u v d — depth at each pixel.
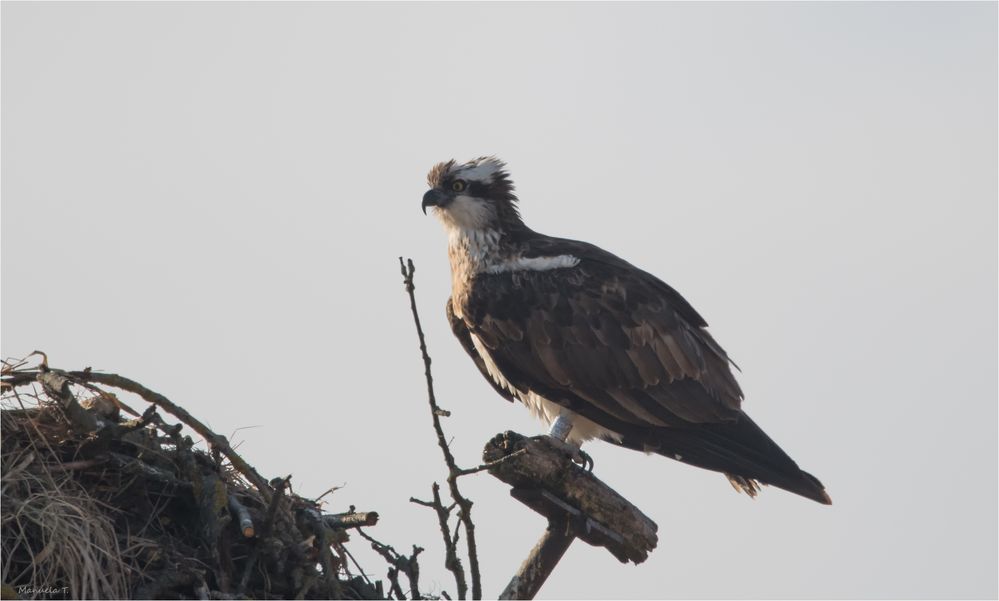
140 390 10.41
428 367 9.71
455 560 9.61
